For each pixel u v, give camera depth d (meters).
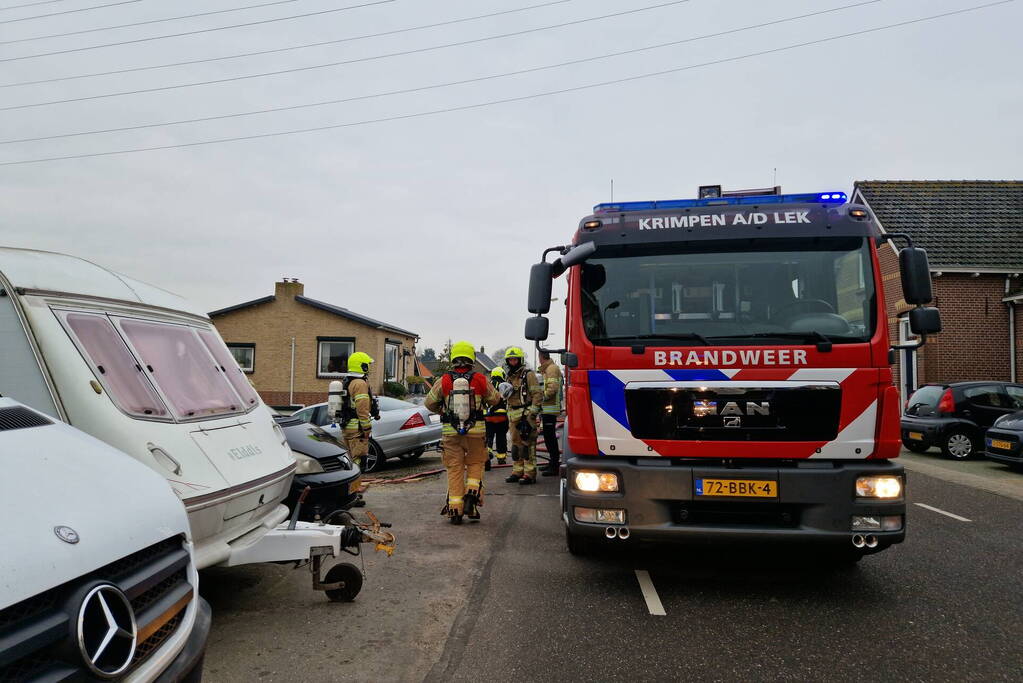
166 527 2.16
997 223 19.55
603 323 4.63
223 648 3.60
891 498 4.12
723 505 4.26
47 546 1.65
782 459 4.29
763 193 5.78
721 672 3.32
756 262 4.66
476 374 6.92
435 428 11.80
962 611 4.22
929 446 12.85
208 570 5.11
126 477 2.25
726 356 4.38
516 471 9.61
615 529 4.29
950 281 18.53
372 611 4.21
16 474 1.88
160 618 1.97
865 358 4.29
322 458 5.48
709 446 4.30
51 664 1.55
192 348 4.33
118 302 3.85
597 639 3.75
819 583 4.82
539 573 5.05
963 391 12.59
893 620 4.06
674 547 5.85
